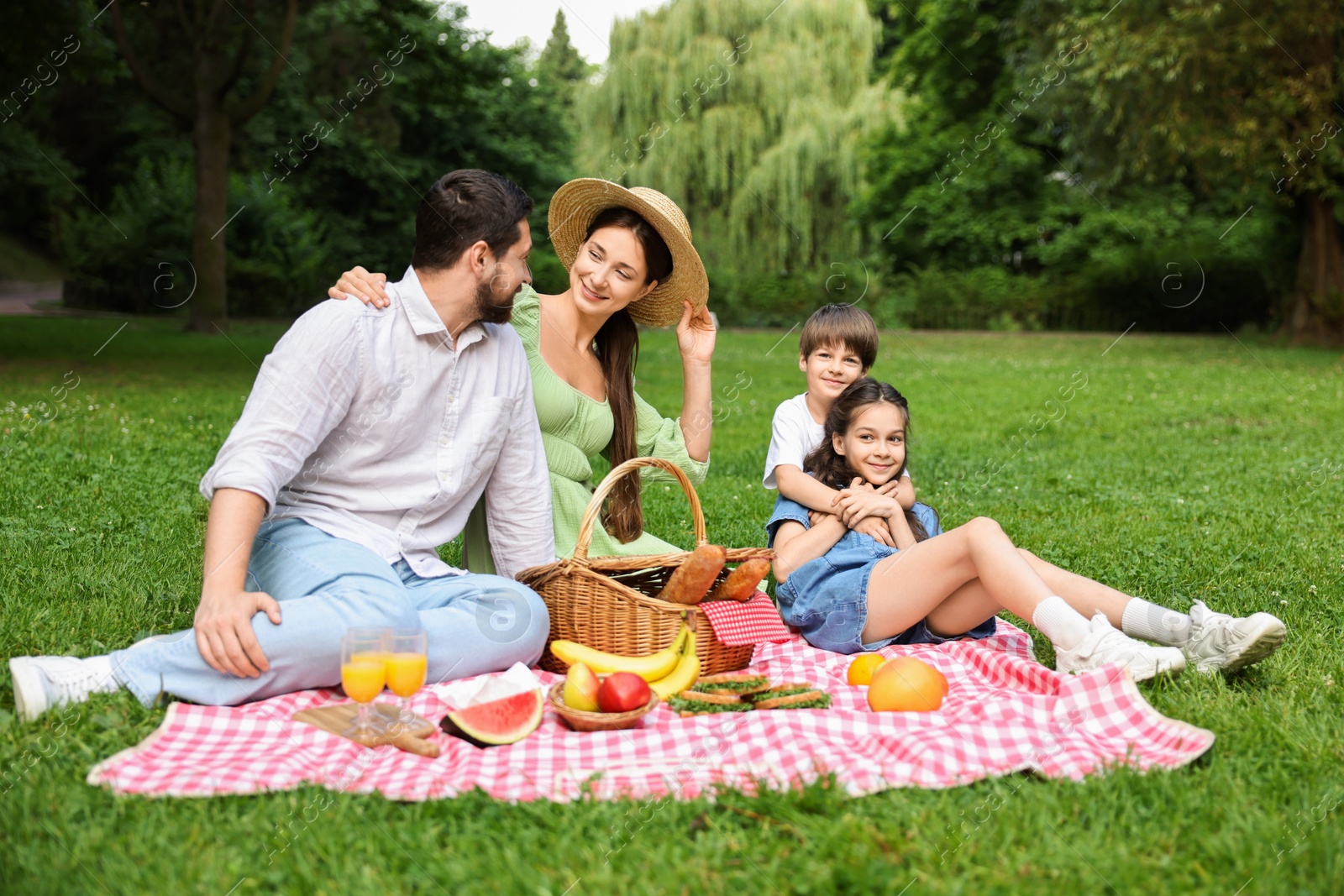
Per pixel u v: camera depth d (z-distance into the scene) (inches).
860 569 126.0
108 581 142.3
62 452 242.4
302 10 733.3
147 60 704.4
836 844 74.2
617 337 140.9
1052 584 117.9
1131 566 171.5
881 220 1087.6
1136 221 995.9
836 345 140.6
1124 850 73.7
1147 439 344.2
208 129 671.8
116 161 1102.4
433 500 115.6
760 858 73.0
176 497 205.5
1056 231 1059.3
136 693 97.8
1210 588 156.8
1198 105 618.2
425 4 676.7
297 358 105.7
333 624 101.1
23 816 76.0
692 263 135.6
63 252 979.3
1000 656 115.3
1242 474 271.9
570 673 99.9
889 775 84.8
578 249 142.9
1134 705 95.0
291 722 94.6
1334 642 128.9
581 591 113.7
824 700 101.6
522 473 123.5
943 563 119.4
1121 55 622.5
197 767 84.3
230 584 98.7
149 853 72.1
